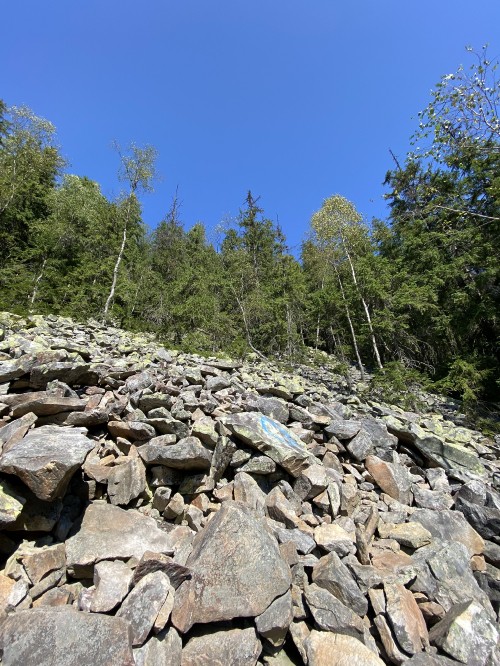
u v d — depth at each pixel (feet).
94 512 14.62
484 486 21.62
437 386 57.67
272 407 25.29
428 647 12.84
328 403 34.47
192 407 23.03
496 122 44.24
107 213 97.09
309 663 11.36
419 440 25.27
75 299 77.51
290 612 12.30
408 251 84.38
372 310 76.74
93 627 9.97
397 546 16.94
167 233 141.59
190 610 11.30
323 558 14.65
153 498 16.81
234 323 82.53
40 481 12.57
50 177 112.37
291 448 19.52
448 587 15.12
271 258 122.31
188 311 75.72
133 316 83.92
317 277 107.55
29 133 100.22
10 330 40.47
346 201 80.18
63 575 12.33
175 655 10.46
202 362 44.96
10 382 20.80
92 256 96.48
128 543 13.61
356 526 17.49
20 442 14.28
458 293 68.95
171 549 14.02
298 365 75.00
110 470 16.42
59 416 17.79
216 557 12.62
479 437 39.40
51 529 13.23
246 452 19.31
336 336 87.92
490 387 62.13
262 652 11.65
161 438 18.84
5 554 12.47
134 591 11.16
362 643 11.94
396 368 55.06
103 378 24.23
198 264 119.55
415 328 78.59
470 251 72.49
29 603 11.10
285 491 18.26
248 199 132.87
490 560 17.88
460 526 18.70
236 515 13.91
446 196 71.10
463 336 71.61
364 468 22.21
